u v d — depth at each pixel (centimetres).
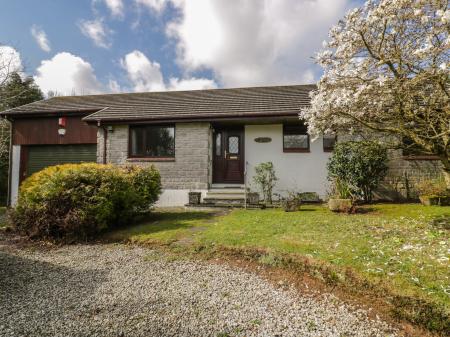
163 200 953
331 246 390
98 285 343
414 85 404
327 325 250
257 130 977
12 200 1184
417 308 244
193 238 494
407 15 370
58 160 1188
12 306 292
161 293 318
